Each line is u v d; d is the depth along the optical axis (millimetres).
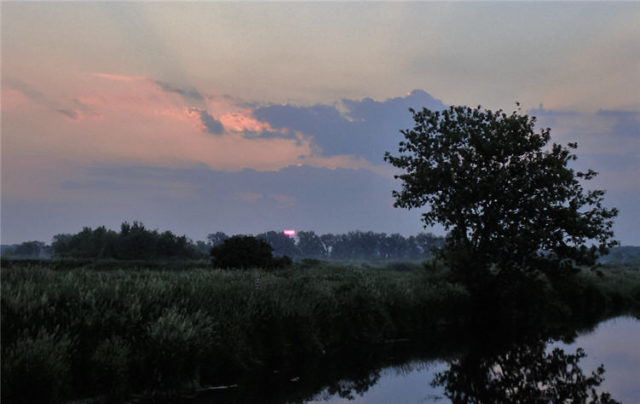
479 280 25594
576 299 32625
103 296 12633
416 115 28156
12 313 10562
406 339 19734
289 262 39656
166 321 11445
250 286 17000
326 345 16828
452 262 26031
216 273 21203
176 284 15969
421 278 29125
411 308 21922
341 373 13609
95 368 9945
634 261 130125
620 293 37312
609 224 25391
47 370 8898
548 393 11883
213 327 13227
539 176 25203
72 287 13031
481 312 25750
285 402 10695
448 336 20766
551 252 26234
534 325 25234
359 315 18875
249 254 34719
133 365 10602
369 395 11531
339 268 45469
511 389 12273
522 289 26422
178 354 10938
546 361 15922
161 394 10656
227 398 10766
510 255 25562
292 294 17703
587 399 11320
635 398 11477
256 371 13297
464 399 11273
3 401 8375
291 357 15078
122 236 64500
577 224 24562
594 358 16453
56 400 8992
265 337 14797
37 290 12133
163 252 62719
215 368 12359
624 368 14906
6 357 8898
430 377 13492
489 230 26438
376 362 15273
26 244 146250
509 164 26500
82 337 10625
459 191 25797
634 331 23375
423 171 26500
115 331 11219
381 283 23766
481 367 14906
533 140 25688
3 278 14648
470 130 26438
